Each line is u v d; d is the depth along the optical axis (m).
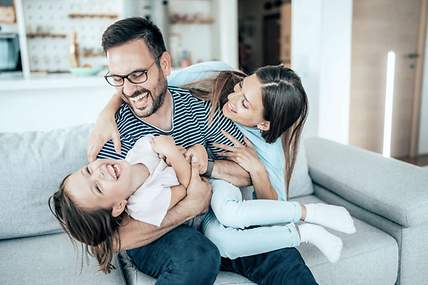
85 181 1.01
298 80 1.17
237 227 1.06
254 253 1.07
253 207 1.07
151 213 1.03
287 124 1.18
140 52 1.02
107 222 1.01
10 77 3.05
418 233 1.33
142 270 1.12
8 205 1.27
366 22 3.43
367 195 1.38
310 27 2.88
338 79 2.95
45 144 1.35
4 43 3.36
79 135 1.40
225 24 4.27
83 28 4.11
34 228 1.31
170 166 1.08
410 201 1.28
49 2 3.94
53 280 1.09
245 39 6.64
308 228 1.11
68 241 1.30
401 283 1.35
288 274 1.05
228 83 1.22
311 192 1.67
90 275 1.12
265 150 1.21
